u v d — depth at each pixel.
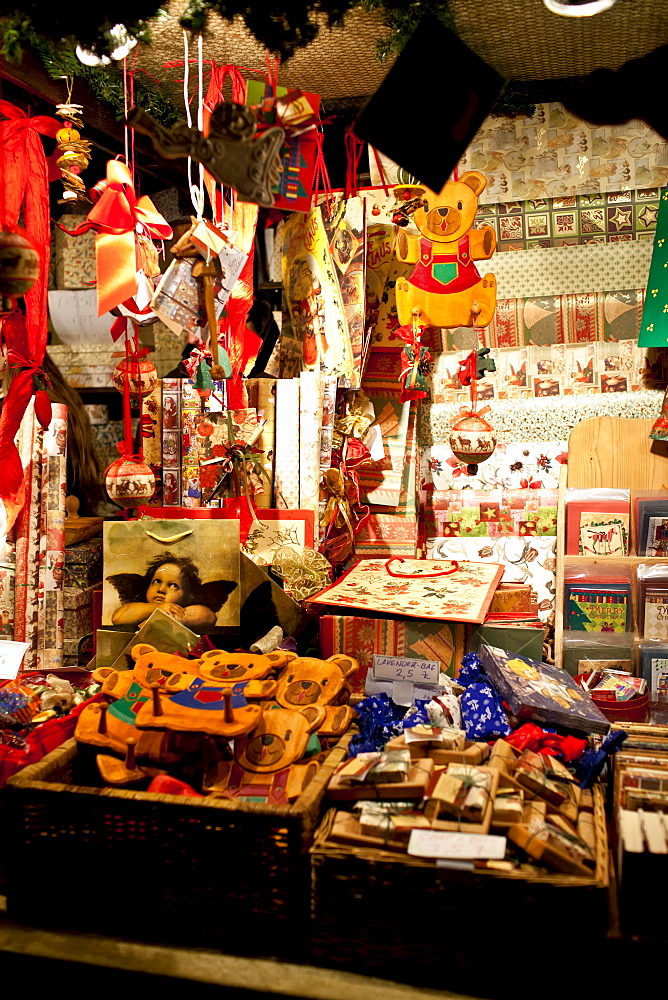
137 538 2.16
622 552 2.44
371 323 2.66
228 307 2.22
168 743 1.71
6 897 1.62
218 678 1.84
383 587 2.29
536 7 1.86
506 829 1.46
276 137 1.59
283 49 1.88
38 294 2.19
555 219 2.62
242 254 1.91
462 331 2.74
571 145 2.58
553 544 2.69
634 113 2.52
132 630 2.14
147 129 1.52
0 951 1.55
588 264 2.63
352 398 2.63
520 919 1.38
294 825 1.46
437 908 1.41
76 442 3.05
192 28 1.81
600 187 2.57
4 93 2.35
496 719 1.82
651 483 2.57
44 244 2.17
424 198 2.32
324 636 2.15
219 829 1.50
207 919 1.52
